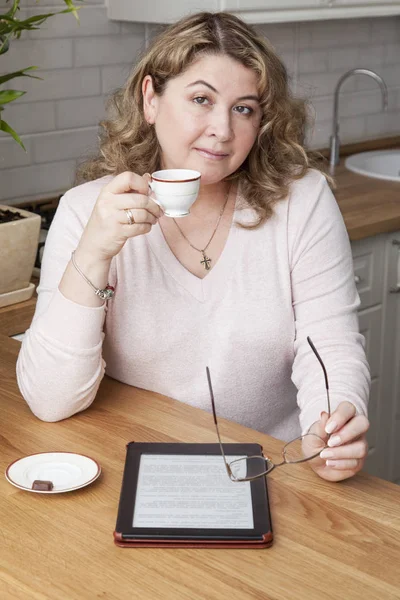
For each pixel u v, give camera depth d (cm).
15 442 152
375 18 382
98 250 155
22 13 276
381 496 137
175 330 176
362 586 114
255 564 119
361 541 124
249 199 183
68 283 158
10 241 219
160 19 287
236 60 167
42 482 135
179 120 170
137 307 176
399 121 409
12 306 225
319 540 125
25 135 288
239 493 134
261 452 147
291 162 190
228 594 112
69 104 297
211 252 181
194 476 139
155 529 124
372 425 309
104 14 299
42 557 120
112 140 192
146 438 154
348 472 139
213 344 178
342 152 380
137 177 152
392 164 374
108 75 306
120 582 114
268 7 292
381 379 307
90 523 128
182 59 168
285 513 131
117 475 142
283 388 187
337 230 187
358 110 388
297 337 179
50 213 278
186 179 148
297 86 356
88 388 160
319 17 313
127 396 173
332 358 169
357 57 380
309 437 145
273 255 181
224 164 173
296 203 184
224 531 123
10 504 133
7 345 197
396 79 403
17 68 280
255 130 175
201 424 160
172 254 178
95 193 181
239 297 178
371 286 292
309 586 114
